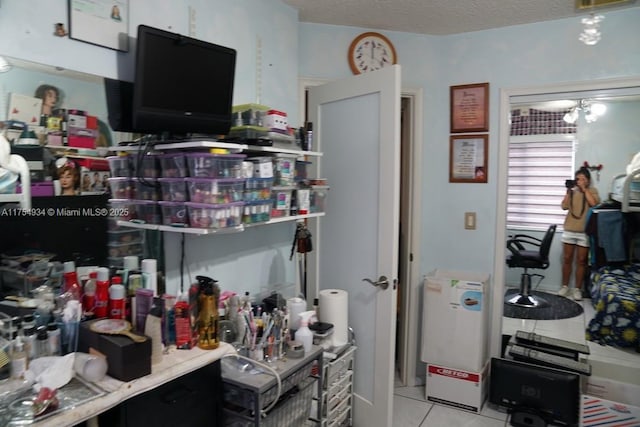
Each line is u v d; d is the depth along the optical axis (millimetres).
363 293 2424
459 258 3016
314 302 2387
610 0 2365
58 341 1264
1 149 1273
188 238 1873
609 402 2354
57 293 1407
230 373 1604
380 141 2262
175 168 1564
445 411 2725
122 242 1595
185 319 1467
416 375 3127
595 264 2674
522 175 2850
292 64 2504
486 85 2855
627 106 2561
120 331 1250
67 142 1431
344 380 2307
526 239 2869
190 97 1580
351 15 2588
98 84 1515
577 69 2643
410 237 3045
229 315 1850
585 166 2682
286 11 2436
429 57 2965
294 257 2602
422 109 2977
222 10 2006
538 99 2775
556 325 2779
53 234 1401
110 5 1537
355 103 2402
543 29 2705
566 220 2746
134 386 1179
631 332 2562
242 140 1745
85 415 1057
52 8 1379
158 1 1708
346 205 2486
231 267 2131
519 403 2586
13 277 1311
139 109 1439
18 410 1004
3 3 1265
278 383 1573
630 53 2516
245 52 2154
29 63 1329
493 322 2926
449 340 2760
